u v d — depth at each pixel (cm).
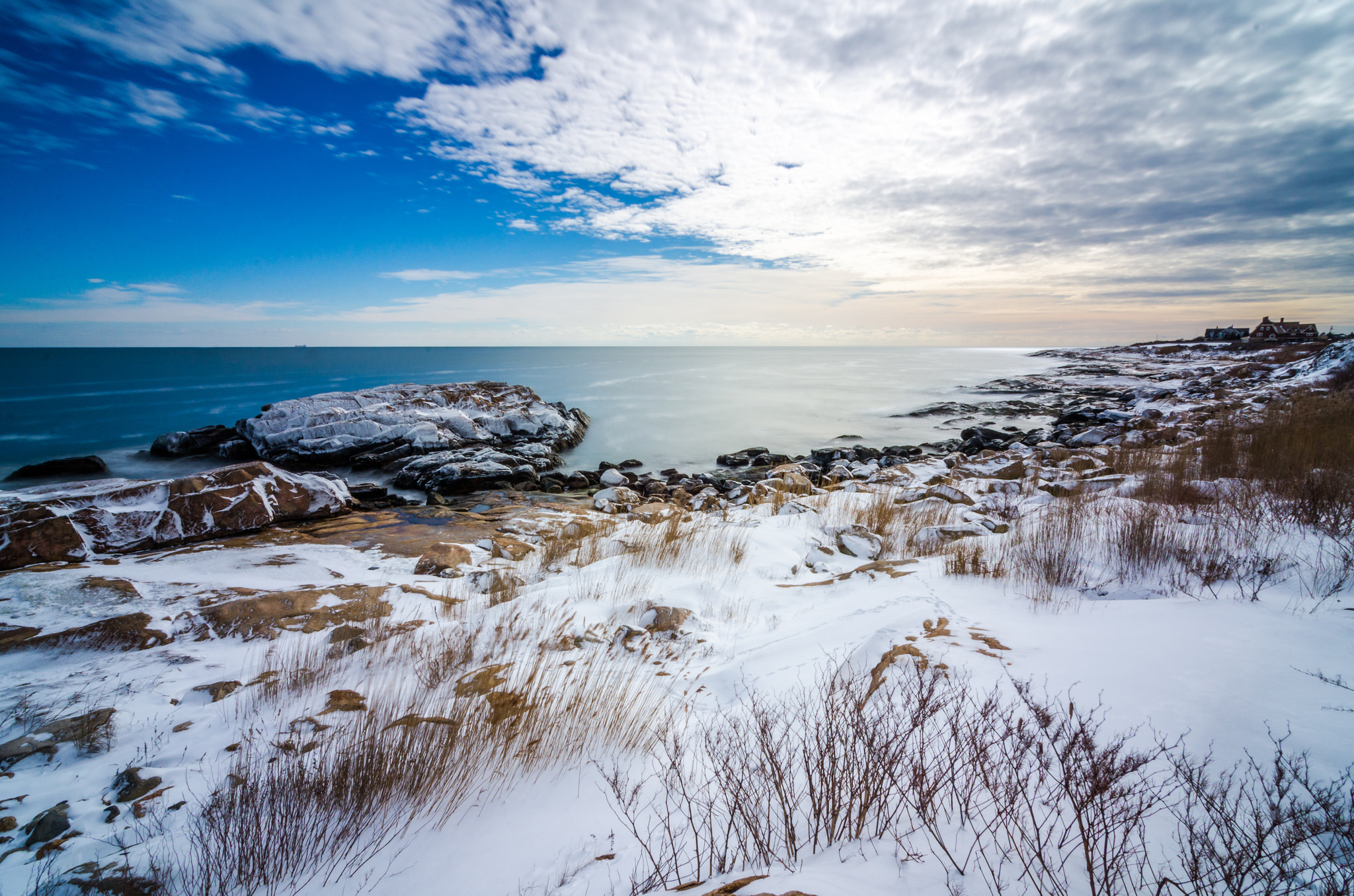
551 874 233
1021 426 3133
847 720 302
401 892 235
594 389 5141
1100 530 618
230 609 610
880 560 658
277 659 518
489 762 321
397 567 864
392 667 488
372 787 295
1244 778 216
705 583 634
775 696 362
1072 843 199
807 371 7769
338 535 1094
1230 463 880
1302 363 2953
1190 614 394
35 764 356
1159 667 316
